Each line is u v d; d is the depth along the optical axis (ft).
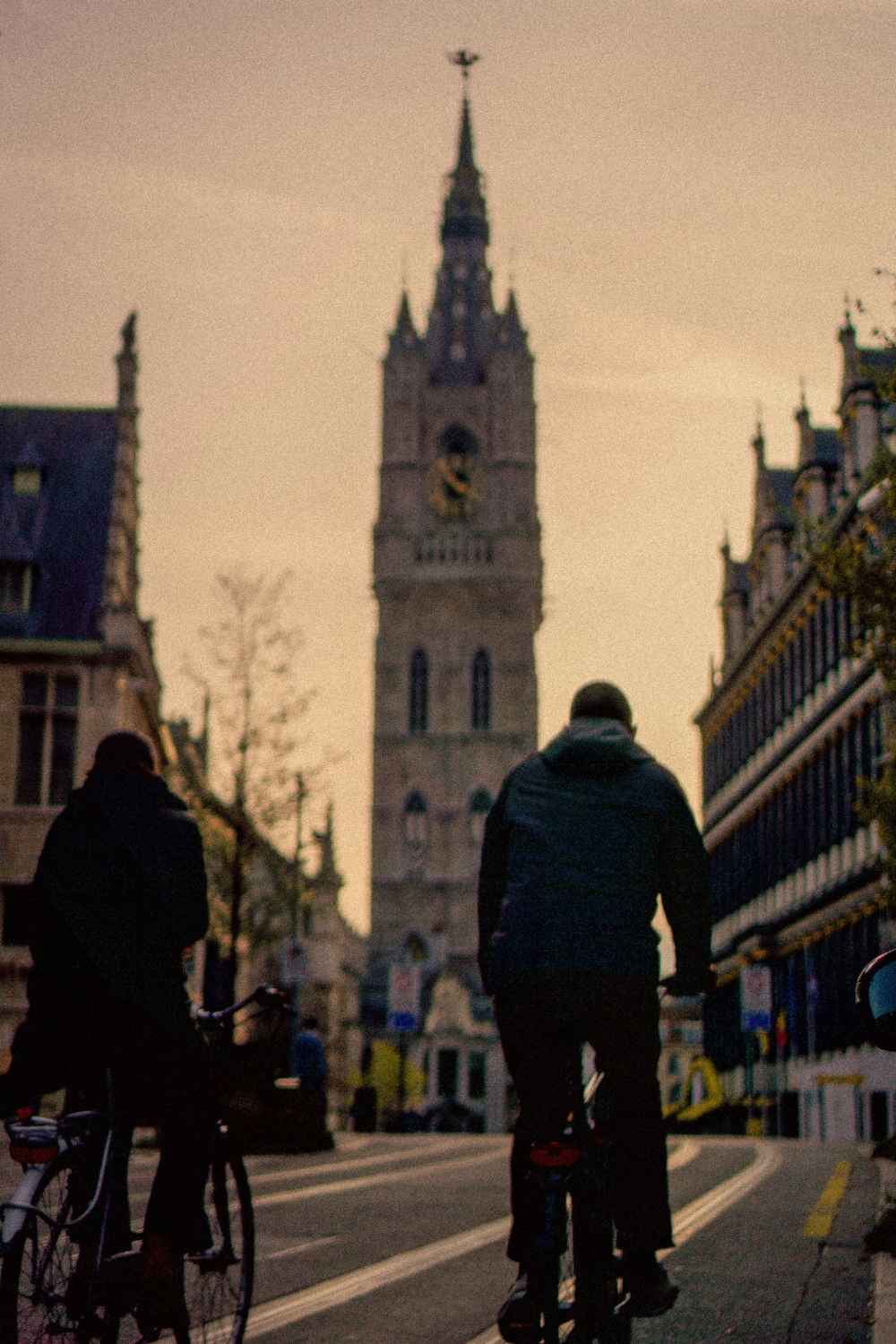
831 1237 44.60
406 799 546.26
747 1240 43.93
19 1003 182.39
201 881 23.86
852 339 188.85
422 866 541.34
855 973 181.57
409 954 535.60
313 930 435.53
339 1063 459.73
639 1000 21.31
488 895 23.15
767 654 232.12
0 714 189.67
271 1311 33.04
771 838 228.43
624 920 21.31
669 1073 369.71
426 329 595.06
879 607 80.23
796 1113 202.08
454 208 616.39
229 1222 24.82
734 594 271.69
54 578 196.95
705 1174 70.18
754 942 220.43
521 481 565.53
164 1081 23.09
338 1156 91.97
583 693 23.58
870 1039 19.21
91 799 23.97
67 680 191.11
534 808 22.22
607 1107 22.20
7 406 213.25
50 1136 21.22
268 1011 25.44
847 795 186.29
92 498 204.44
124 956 23.08
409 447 567.59
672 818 22.07
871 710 176.04
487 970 21.80
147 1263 22.17
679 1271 37.63
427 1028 518.78
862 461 180.75
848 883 181.16
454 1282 37.17
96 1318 21.95
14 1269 20.29
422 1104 513.45
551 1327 20.15
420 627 558.15
